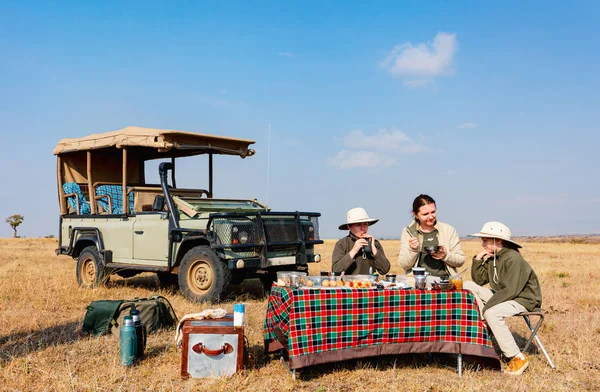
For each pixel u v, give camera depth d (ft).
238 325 16.66
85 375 16.44
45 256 65.51
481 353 16.57
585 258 72.43
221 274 28.40
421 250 19.53
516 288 17.11
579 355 18.85
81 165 38.93
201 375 16.34
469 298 16.98
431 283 17.58
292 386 15.58
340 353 16.20
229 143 34.53
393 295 16.69
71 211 38.83
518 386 15.48
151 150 37.83
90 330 21.91
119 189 38.06
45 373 16.29
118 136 33.24
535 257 75.00
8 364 17.34
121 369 16.92
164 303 23.08
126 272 37.17
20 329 22.54
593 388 15.90
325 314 16.14
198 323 17.07
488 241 18.12
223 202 34.12
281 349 18.21
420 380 16.22
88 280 36.17
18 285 34.40
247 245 28.50
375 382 16.10
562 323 24.21
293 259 30.99
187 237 30.04
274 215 30.35
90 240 36.22
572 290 35.09
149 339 20.92
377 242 20.72
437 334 16.92
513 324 24.20
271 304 18.21
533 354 19.35
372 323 16.51
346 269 19.97
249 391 15.20
